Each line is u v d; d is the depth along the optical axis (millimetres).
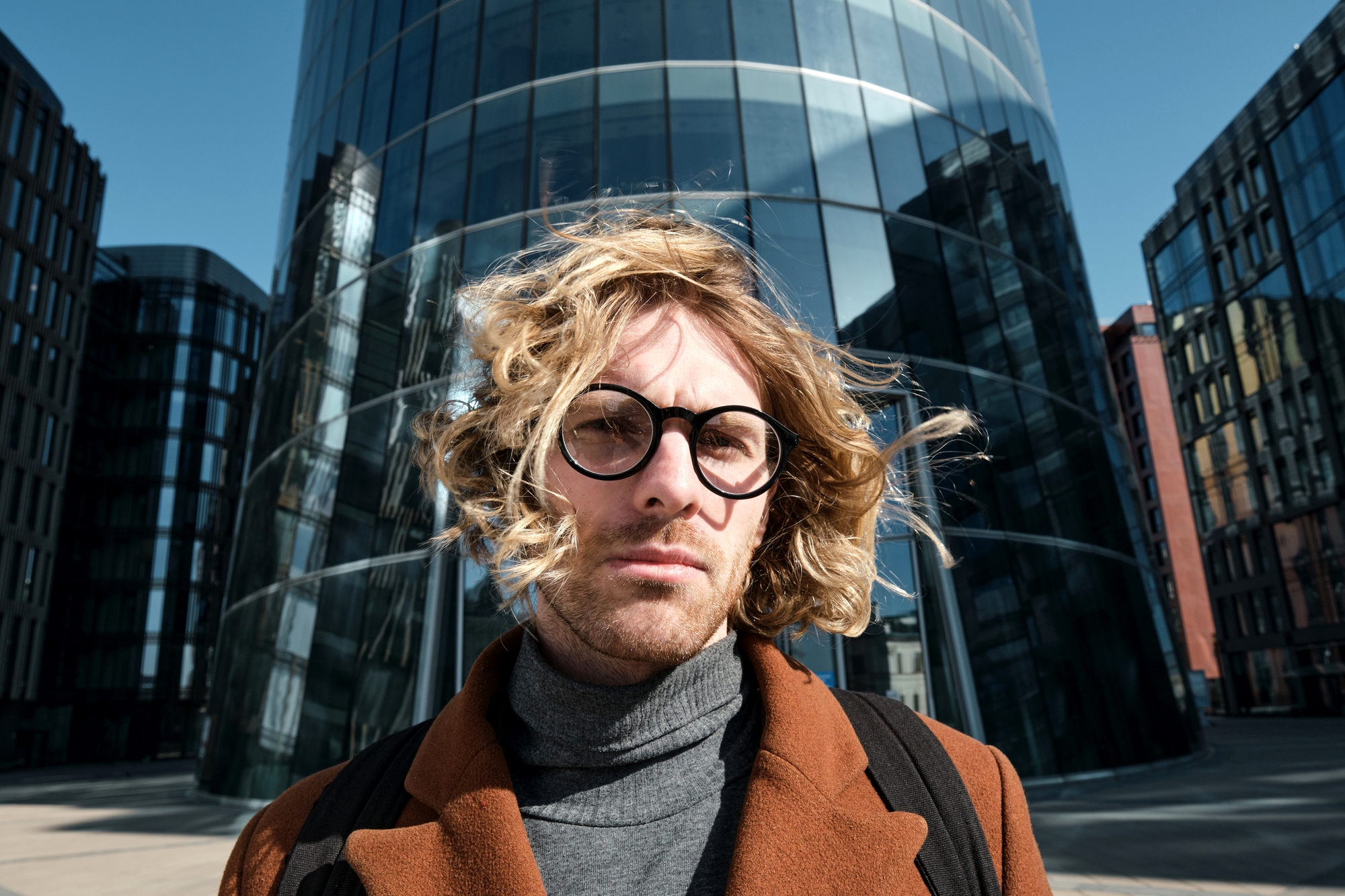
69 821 10484
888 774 816
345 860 781
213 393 41062
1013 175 13188
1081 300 13430
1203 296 37906
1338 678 30328
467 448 980
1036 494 10430
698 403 816
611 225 1017
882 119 11805
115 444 39188
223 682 11477
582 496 759
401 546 10070
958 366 10586
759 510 837
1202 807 7574
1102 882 5012
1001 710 8891
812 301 10125
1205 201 37156
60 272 35438
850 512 1038
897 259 10883
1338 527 30266
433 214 11695
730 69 11398
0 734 31531
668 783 802
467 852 714
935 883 729
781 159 10938
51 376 34844
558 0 12133
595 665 832
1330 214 29312
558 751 820
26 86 33438
